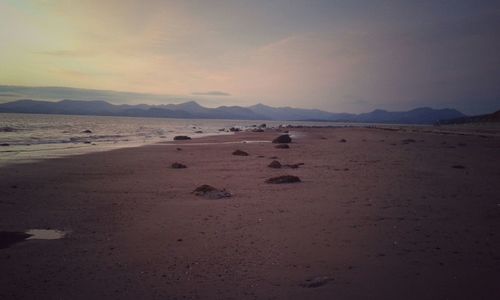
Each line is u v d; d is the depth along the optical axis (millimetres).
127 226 7305
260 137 43312
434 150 24875
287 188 11172
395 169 15258
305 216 7805
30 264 5359
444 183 11773
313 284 4461
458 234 6430
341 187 11211
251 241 6219
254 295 4227
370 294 4152
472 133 53844
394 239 6180
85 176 13992
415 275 4660
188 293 4332
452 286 4320
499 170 14773
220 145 30312
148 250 5887
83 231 7008
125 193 10750
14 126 57500
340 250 5668
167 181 12844
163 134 51594
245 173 14656
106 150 24938
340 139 39281
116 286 4582
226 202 9344
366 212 8062
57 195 10453
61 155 21375
